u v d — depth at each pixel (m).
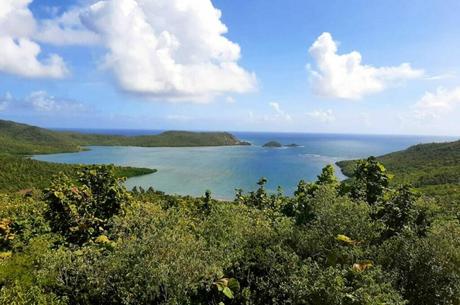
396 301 6.06
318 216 8.94
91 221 11.55
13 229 12.53
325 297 6.25
